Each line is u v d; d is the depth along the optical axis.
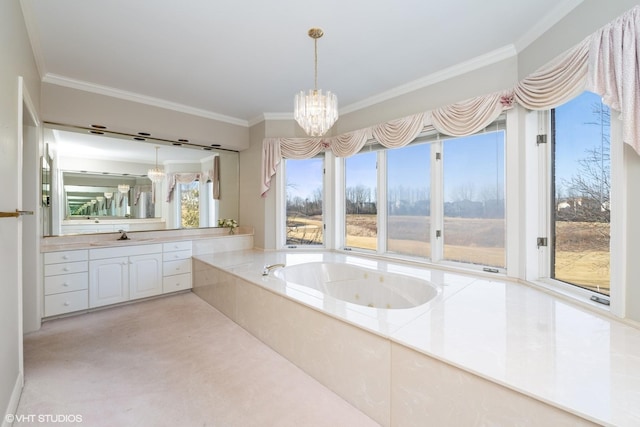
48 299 2.76
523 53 2.30
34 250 2.59
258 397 1.70
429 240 3.16
